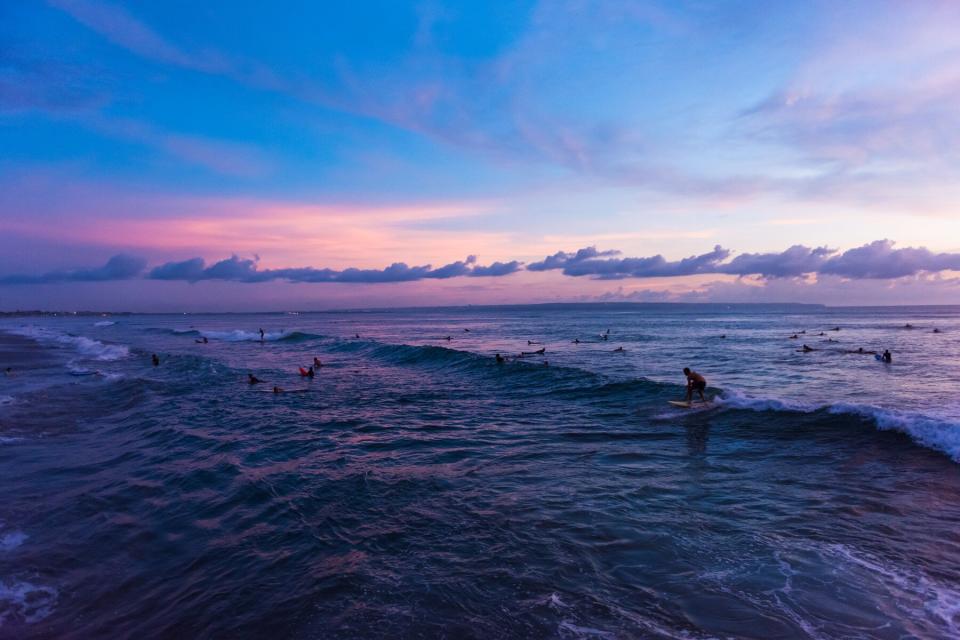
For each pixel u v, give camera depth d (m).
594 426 14.20
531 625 5.08
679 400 16.97
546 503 8.46
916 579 5.91
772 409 14.68
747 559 6.44
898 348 39.38
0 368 32.34
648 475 9.92
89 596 5.98
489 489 9.21
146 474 10.48
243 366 32.44
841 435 12.27
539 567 6.28
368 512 8.17
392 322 137.00
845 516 7.78
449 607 5.43
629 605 5.44
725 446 11.90
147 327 109.62
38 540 7.48
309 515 8.08
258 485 9.46
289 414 16.55
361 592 5.75
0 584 6.25
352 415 16.33
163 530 7.72
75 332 86.88
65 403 19.50
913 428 11.69
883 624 5.07
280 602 5.62
